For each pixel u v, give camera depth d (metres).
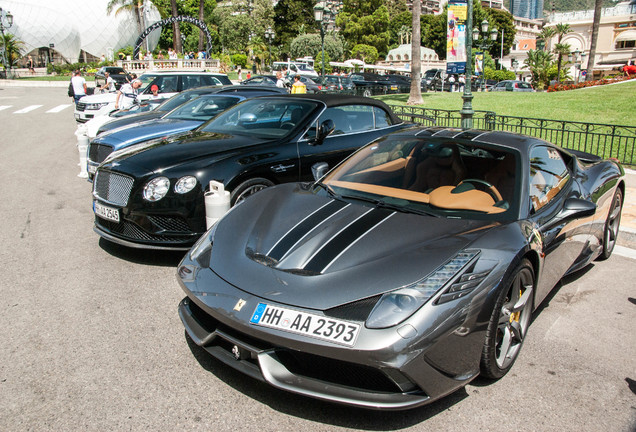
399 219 3.08
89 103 14.04
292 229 3.03
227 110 6.21
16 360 3.06
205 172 4.55
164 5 65.56
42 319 3.58
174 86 13.70
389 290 2.49
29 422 2.51
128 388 2.80
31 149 11.35
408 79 35.91
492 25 75.56
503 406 2.71
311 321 2.42
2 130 14.55
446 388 2.51
